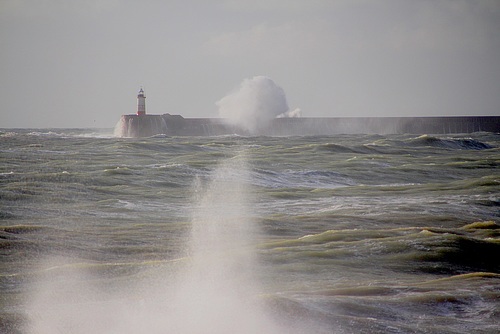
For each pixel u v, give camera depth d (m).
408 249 91.19
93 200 168.00
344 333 48.41
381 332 49.41
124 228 120.06
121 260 87.81
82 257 88.69
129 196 179.88
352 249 91.62
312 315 52.22
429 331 50.97
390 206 158.38
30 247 92.81
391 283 70.38
